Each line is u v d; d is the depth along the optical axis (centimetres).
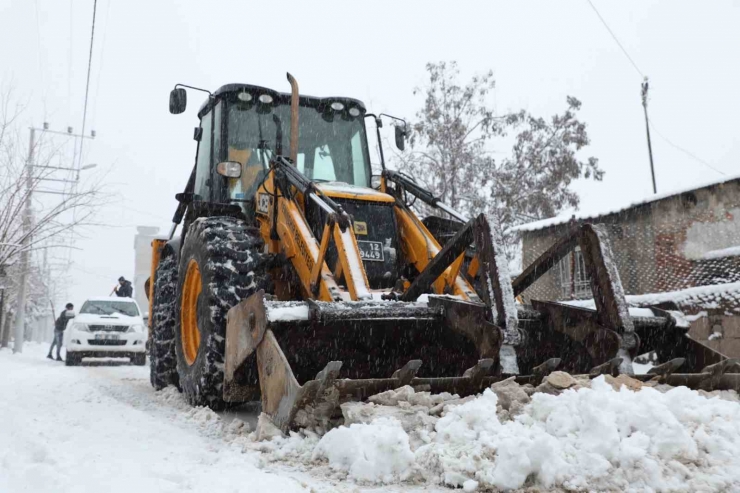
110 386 671
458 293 442
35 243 1047
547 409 291
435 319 373
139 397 571
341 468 283
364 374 422
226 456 311
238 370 384
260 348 351
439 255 391
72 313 1223
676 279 942
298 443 311
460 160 1498
